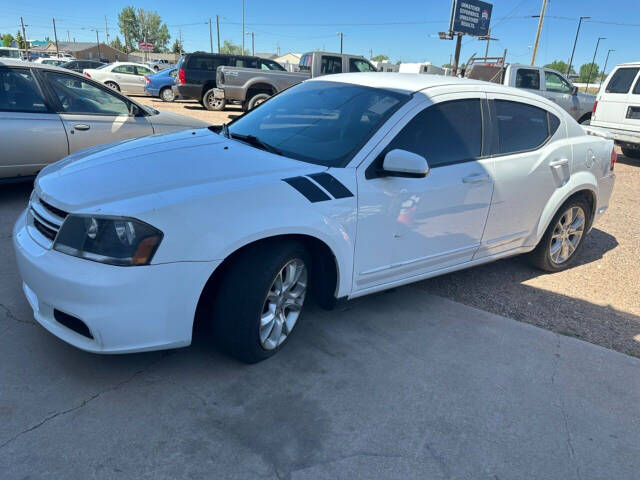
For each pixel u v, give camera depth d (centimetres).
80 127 537
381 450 221
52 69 532
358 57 1623
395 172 283
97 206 229
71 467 197
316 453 216
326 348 296
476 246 364
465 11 2586
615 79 997
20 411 224
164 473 199
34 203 269
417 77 366
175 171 260
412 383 269
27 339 277
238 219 240
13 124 496
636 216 657
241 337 255
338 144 303
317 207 266
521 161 373
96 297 219
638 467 224
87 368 258
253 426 228
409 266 327
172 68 2000
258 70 1495
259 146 315
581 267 472
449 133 333
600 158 439
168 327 233
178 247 226
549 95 1228
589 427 247
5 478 189
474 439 233
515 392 269
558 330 344
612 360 307
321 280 298
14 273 355
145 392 244
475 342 316
